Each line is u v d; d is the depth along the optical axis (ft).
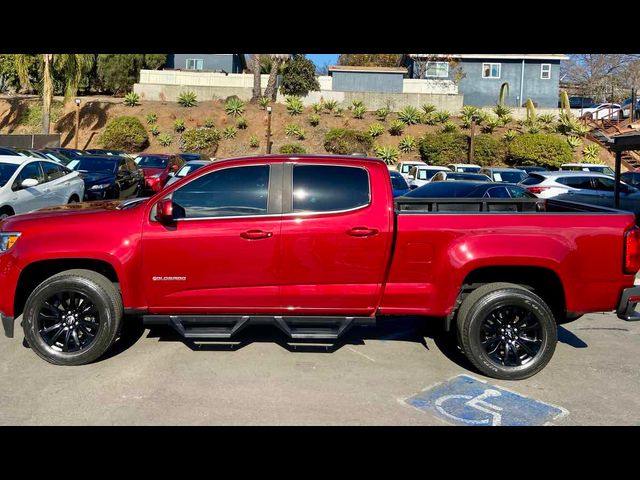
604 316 23.12
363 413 13.66
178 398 14.28
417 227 15.88
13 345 17.99
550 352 15.87
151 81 131.13
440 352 18.20
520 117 122.01
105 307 15.94
